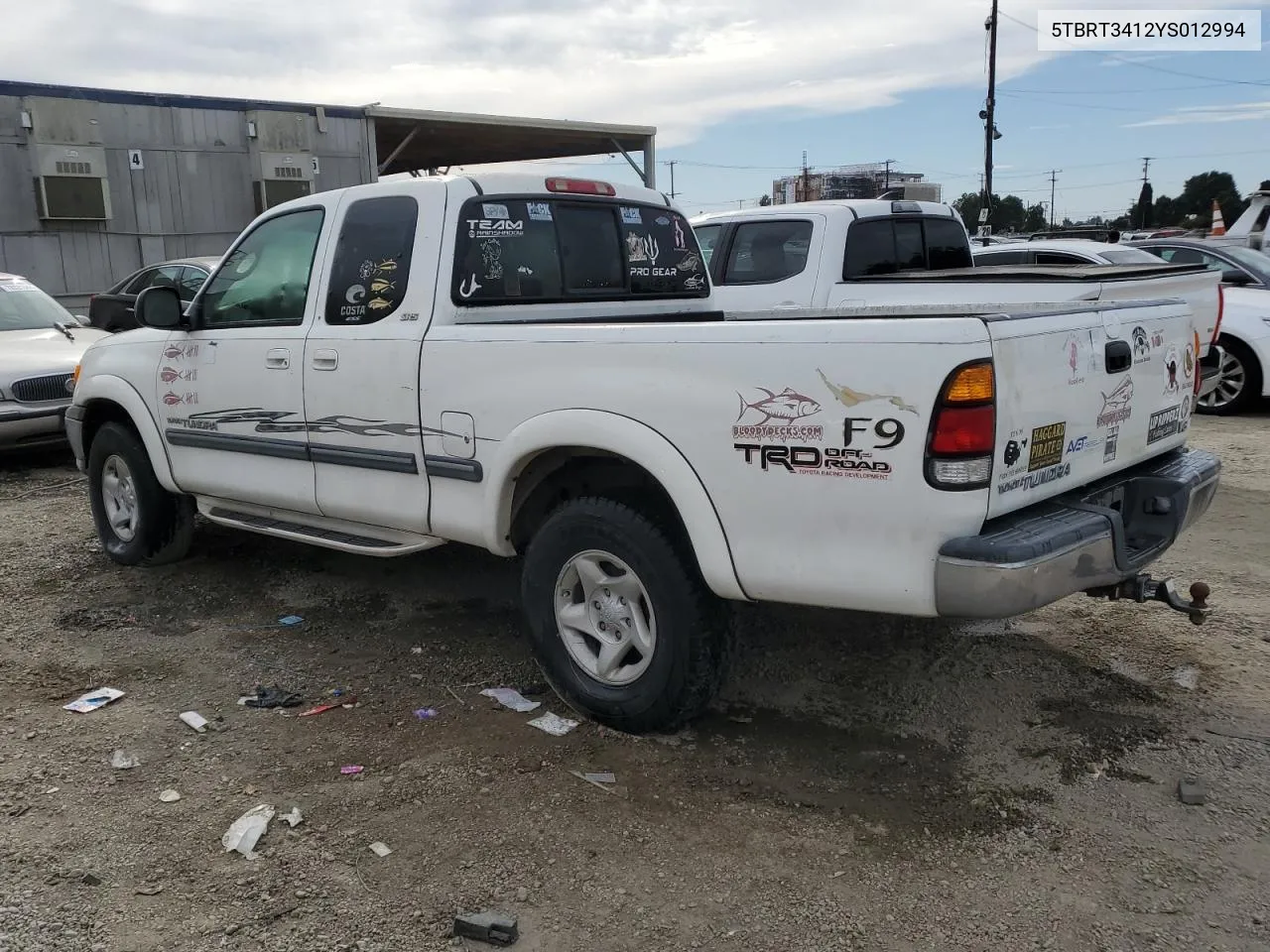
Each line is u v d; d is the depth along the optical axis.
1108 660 4.40
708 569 3.41
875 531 3.10
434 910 2.84
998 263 10.80
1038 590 3.03
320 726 3.93
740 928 2.76
